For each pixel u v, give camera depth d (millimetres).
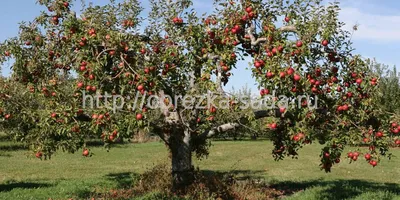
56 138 8625
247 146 32062
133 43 8195
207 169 18469
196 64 9125
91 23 8445
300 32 7660
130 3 9984
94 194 11047
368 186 13359
